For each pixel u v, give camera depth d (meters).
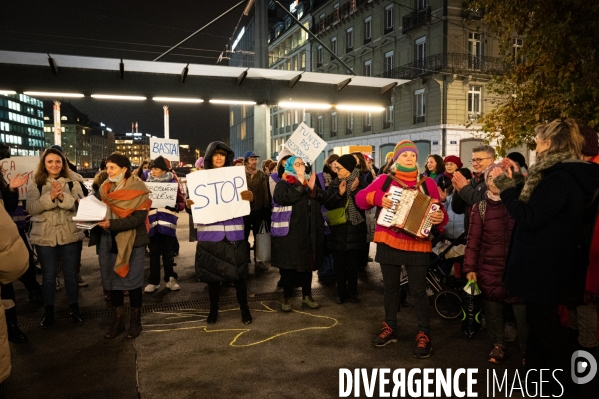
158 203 6.89
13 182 4.70
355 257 6.19
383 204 4.45
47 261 5.30
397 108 33.16
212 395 3.67
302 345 4.70
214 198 5.18
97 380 3.96
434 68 29.05
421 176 4.78
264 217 8.13
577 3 7.24
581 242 3.33
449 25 28.52
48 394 3.71
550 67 8.01
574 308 3.52
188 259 9.56
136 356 4.47
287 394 3.67
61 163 5.41
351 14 38.69
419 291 4.45
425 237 4.33
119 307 5.04
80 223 4.56
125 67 9.78
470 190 4.73
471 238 4.34
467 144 29.33
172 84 10.44
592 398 3.48
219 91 10.82
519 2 8.42
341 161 5.95
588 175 3.21
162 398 3.63
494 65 29.08
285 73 10.66
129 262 4.90
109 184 4.85
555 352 3.33
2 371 2.54
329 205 6.03
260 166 12.00
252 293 6.79
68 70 9.68
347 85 11.80
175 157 11.02
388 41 34.16
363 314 5.70
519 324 4.15
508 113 9.43
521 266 3.35
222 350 4.59
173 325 5.39
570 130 3.31
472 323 4.75
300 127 6.53
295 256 5.63
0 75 9.29
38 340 4.93
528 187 3.35
